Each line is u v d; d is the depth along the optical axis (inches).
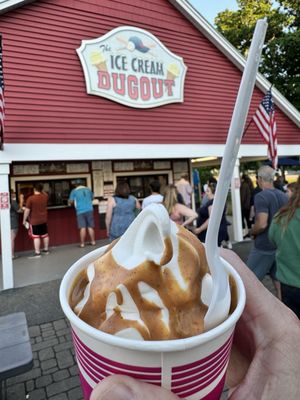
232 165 20.3
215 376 24.7
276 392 34.9
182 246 27.7
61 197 350.3
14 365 78.4
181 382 22.9
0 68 180.4
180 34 294.4
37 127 226.2
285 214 96.0
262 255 141.5
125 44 260.8
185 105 297.1
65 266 256.5
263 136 288.2
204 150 306.5
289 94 639.1
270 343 38.2
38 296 189.6
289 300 95.3
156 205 26.7
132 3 268.5
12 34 218.8
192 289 26.3
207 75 310.2
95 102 251.1
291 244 92.8
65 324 150.5
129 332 24.7
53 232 342.3
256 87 335.9
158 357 21.8
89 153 247.1
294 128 362.3
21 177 324.5
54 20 234.4
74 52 242.7
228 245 281.1
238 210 317.4
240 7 743.7
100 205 368.5
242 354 42.2
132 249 28.0
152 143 278.2
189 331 25.0
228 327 23.2
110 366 23.2
